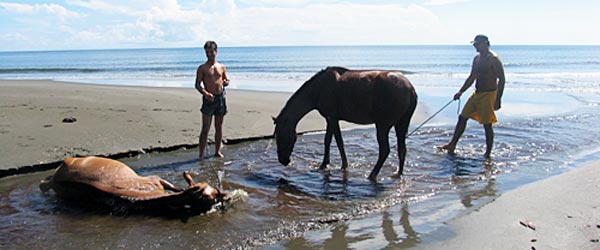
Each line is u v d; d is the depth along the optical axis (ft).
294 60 177.17
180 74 103.04
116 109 36.73
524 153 24.52
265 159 23.95
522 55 215.31
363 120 20.57
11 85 62.44
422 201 17.21
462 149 25.68
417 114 38.75
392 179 20.16
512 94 52.39
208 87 23.29
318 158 24.14
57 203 17.43
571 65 122.31
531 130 30.63
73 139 26.18
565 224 14.35
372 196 17.84
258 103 42.96
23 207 16.97
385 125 20.03
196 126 30.73
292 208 16.58
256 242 13.69
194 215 16.01
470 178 20.11
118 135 27.45
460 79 77.71
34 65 168.96
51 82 73.26
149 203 16.08
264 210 16.42
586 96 49.67
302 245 13.43
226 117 34.55
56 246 13.56
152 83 75.51
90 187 16.80
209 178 20.49
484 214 15.55
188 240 13.89
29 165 21.45
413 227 14.62
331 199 17.53
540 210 15.72
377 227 14.71
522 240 13.26
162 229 14.80
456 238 13.61
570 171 20.61
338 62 154.61
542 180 19.40
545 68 109.60
